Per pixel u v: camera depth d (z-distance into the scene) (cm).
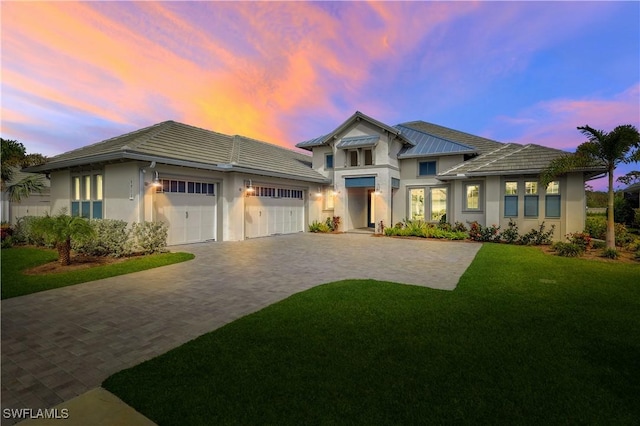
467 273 812
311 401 286
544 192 1455
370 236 1786
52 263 923
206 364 354
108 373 349
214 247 1306
